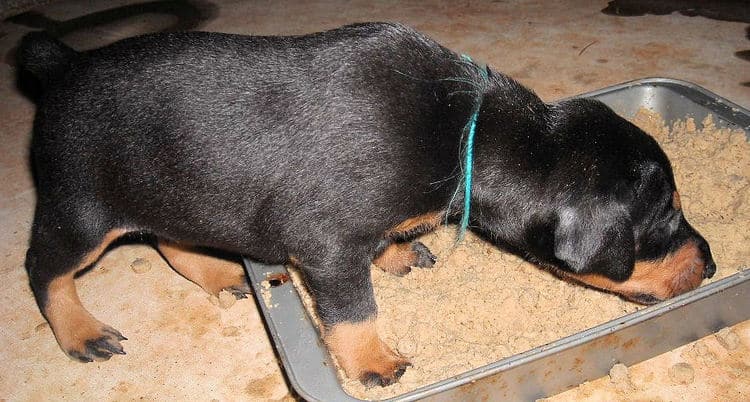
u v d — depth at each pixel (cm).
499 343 48
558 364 45
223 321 53
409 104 42
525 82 76
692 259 48
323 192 42
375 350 46
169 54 44
